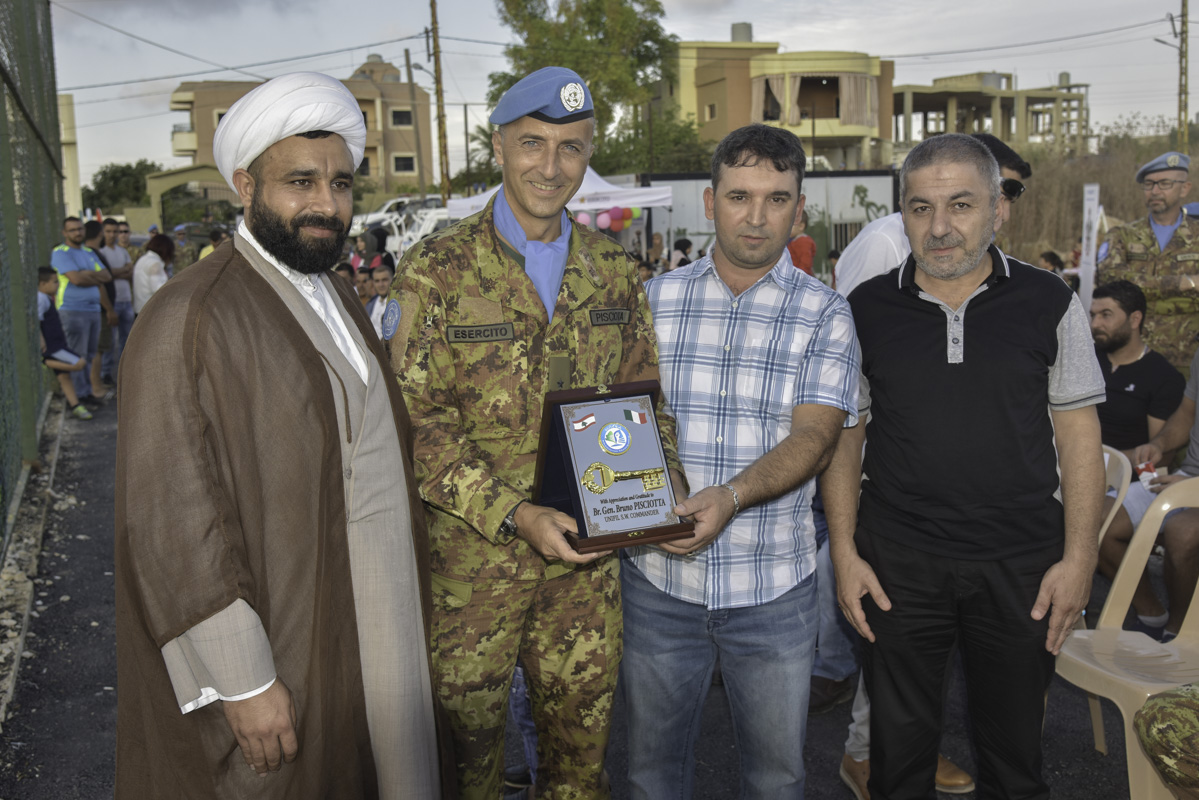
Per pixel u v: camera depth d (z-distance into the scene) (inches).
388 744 80.9
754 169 88.0
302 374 72.9
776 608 92.0
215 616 66.6
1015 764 96.7
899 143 1728.6
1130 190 763.4
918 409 91.8
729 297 94.7
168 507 66.1
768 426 92.6
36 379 319.3
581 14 1406.3
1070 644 111.4
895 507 94.3
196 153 2292.1
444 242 86.3
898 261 131.2
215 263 73.2
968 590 92.7
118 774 71.8
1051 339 90.4
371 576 78.1
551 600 90.7
